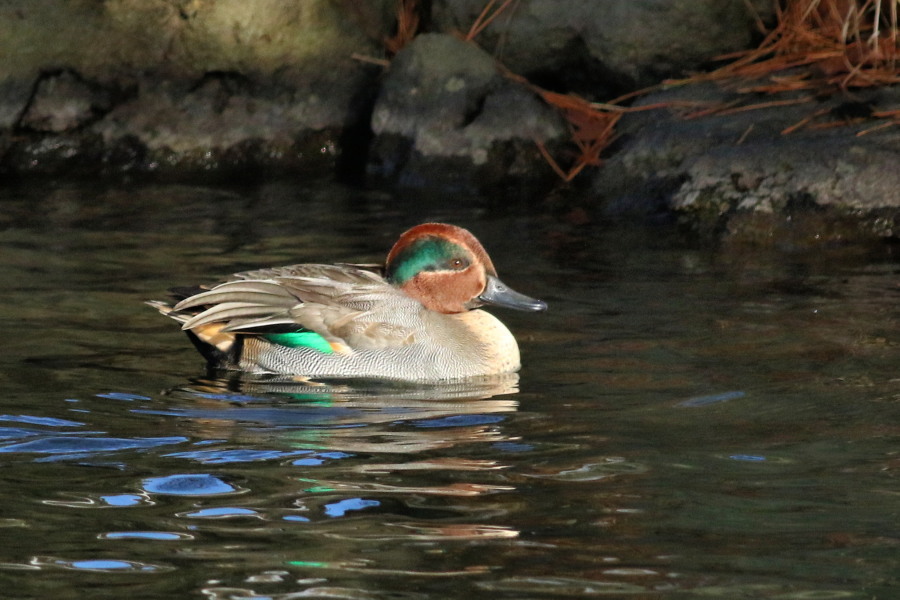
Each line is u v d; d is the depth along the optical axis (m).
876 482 7.81
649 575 6.57
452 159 18.02
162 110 19.19
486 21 19.05
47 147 18.77
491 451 8.52
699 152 16.52
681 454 8.38
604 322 11.81
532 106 18.30
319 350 10.73
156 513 7.38
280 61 19.45
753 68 17.88
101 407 9.44
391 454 8.46
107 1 18.44
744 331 11.40
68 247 14.23
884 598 6.30
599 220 16.09
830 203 15.17
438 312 11.16
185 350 11.07
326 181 18.39
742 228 15.27
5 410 9.26
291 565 6.69
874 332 11.26
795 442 8.56
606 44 18.34
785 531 7.11
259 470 8.12
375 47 19.91
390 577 6.55
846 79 16.89
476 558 6.79
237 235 14.95
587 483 7.87
